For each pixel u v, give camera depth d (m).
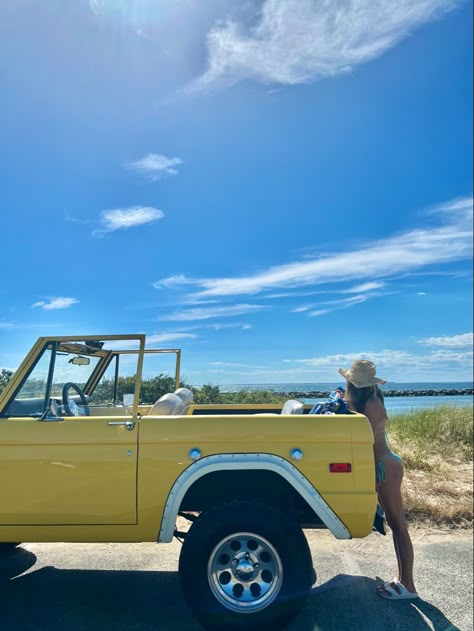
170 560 4.67
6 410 3.63
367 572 4.41
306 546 3.20
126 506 3.34
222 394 7.86
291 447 3.33
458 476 7.55
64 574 4.32
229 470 3.49
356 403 4.00
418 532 5.50
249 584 3.19
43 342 3.78
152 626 3.39
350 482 3.29
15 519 3.39
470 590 4.02
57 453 3.41
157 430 3.40
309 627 3.41
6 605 3.71
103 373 4.78
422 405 14.49
